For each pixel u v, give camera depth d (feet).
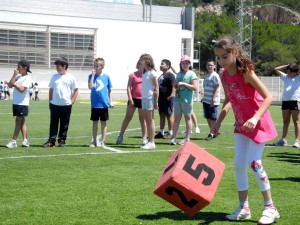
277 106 126.31
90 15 189.78
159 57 182.60
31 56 157.99
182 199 16.44
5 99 148.56
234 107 17.17
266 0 436.35
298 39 306.76
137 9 197.57
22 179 24.30
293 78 39.32
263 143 16.98
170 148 36.83
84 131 50.57
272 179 25.02
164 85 44.34
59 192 21.61
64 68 36.96
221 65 16.63
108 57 172.35
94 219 17.51
